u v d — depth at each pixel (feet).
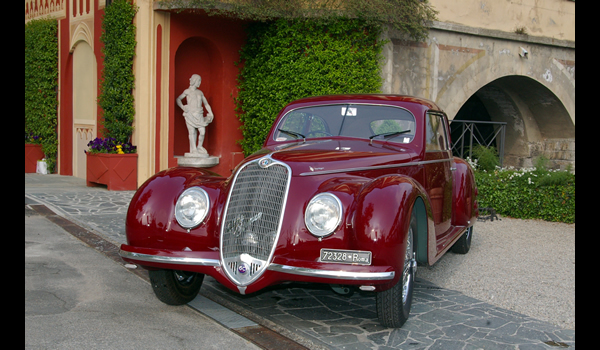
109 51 37.91
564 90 49.06
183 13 38.37
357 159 13.38
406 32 38.55
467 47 42.50
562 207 29.96
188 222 12.45
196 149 38.83
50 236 22.33
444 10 40.75
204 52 41.39
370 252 11.17
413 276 13.11
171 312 13.75
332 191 11.75
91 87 43.14
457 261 20.75
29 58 49.88
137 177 37.47
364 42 36.55
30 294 14.60
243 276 11.93
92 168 37.96
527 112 53.06
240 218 12.16
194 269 12.29
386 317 12.31
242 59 40.81
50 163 48.49
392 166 13.74
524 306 15.14
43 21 47.85
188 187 12.94
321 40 36.22
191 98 38.32
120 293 15.16
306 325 12.96
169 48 38.04
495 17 43.98
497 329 13.03
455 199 19.84
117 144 37.86
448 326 13.12
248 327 12.79
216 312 13.87
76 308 13.66
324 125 16.19
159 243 12.63
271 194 12.11
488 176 32.76
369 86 36.37
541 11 46.83
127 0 37.17
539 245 23.98
